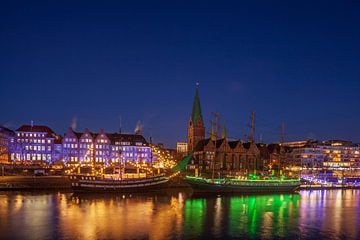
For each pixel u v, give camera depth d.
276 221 78.00
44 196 111.38
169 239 62.59
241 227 71.69
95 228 69.25
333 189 159.50
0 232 65.88
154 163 189.38
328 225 74.69
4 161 182.00
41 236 63.53
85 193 120.25
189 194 125.50
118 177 135.75
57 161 195.25
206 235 65.38
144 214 83.50
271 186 138.38
